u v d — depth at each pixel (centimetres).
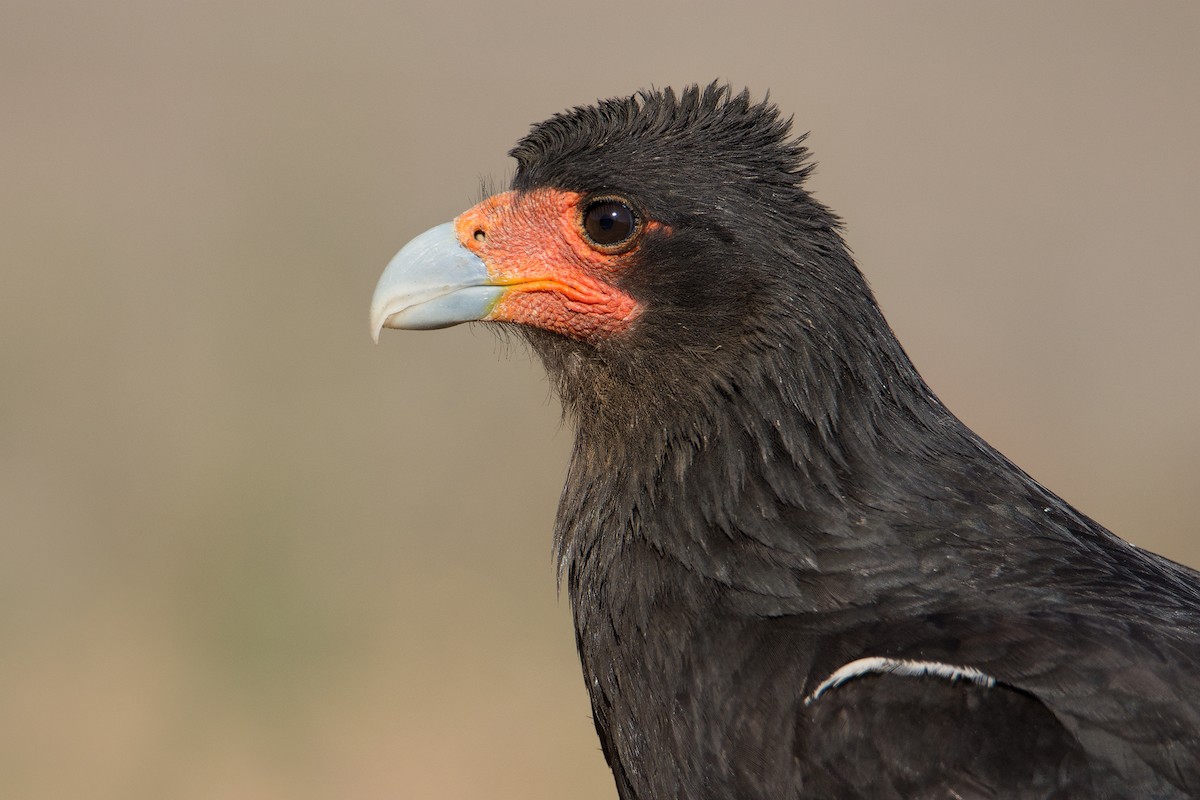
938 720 584
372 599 1573
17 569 1616
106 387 1878
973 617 613
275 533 1634
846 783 589
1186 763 562
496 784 1380
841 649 621
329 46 3142
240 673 1477
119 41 3147
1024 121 2973
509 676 1504
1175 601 624
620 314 702
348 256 2164
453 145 2645
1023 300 2380
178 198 2455
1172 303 2377
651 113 729
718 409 677
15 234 2308
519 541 1684
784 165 701
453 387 1944
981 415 2075
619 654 681
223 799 1372
